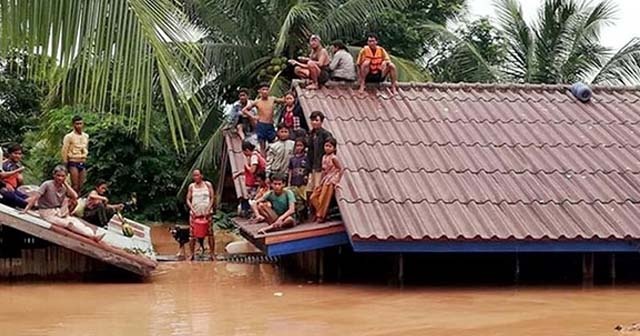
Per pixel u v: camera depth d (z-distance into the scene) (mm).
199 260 15039
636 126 14398
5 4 4910
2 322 8781
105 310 9516
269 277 12523
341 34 24062
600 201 11898
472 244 10859
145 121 4938
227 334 8000
